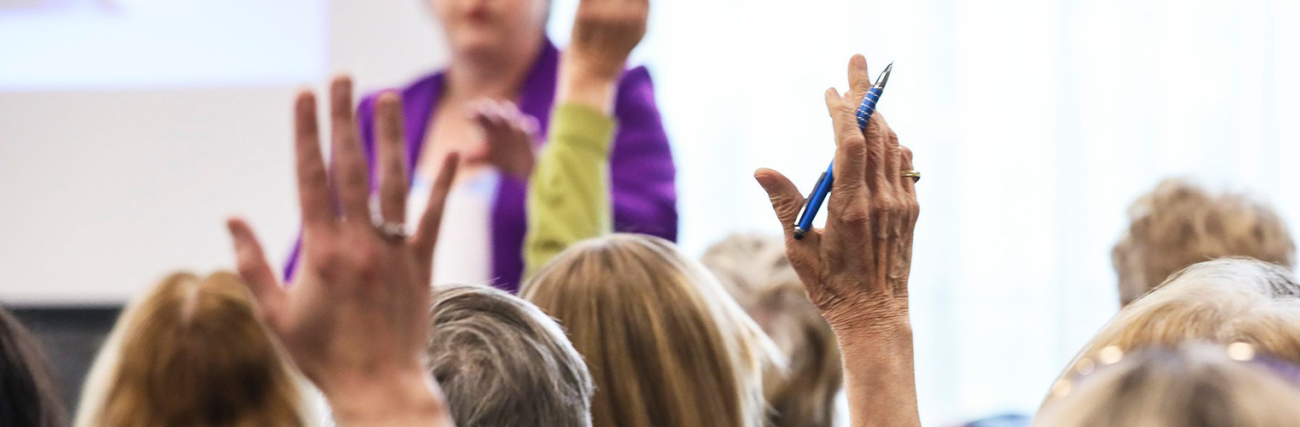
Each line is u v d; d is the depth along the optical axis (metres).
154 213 3.94
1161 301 1.03
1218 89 3.91
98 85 3.96
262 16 3.90
